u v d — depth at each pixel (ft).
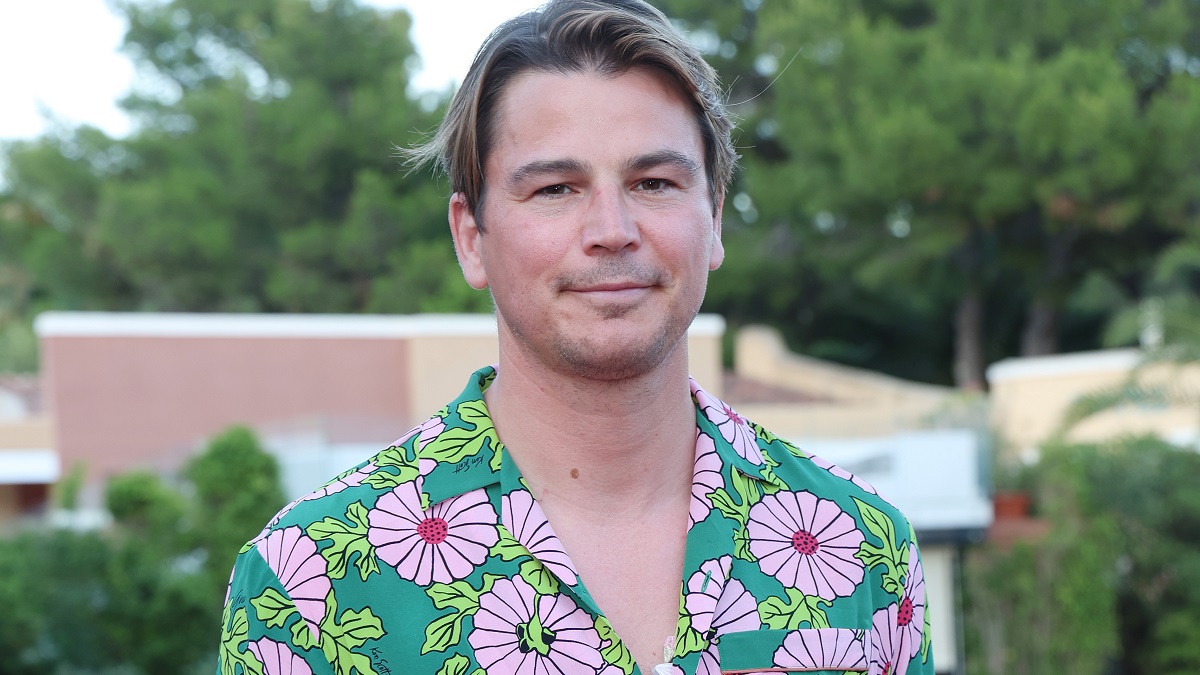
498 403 5.07
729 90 5.36
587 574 4.75
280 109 61.87
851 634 4.86
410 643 4.51
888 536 5.18
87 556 30.42
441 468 4.80
